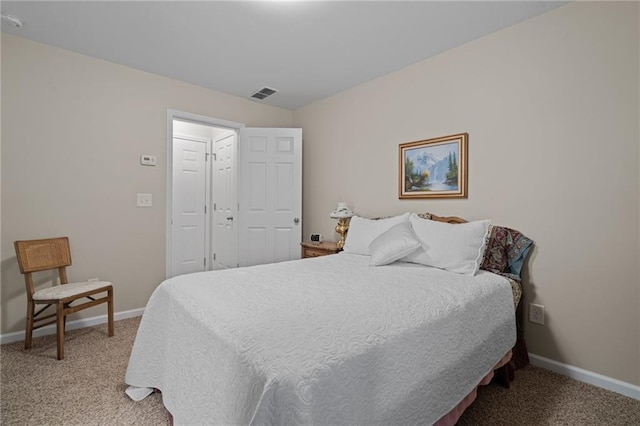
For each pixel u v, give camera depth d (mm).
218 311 1214
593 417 1528
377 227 2523
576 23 1881
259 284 1554
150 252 3029
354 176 3305
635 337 1701
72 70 2592
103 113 2748
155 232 3059
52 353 2148
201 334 1177
